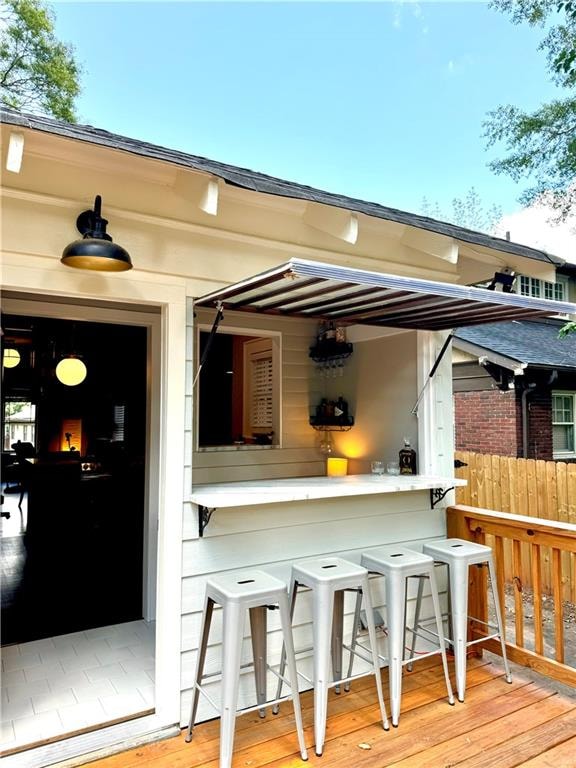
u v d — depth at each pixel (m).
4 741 2.27
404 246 3.47
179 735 2.38
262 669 2.49
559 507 4.88
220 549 2.60
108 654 3.16
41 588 4.41
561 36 9.91
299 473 4.24
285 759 2.19
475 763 2.17
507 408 7.27
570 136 9.93
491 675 2.95
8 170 2.05
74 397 9.96
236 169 2.78
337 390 4.19
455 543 3.02
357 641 2.98
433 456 3.37
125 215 2.47
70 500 5.37
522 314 2.96
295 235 3.02
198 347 3.91
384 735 2.37
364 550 3.07
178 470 2.51
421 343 3.43
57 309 3.29
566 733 2.38
